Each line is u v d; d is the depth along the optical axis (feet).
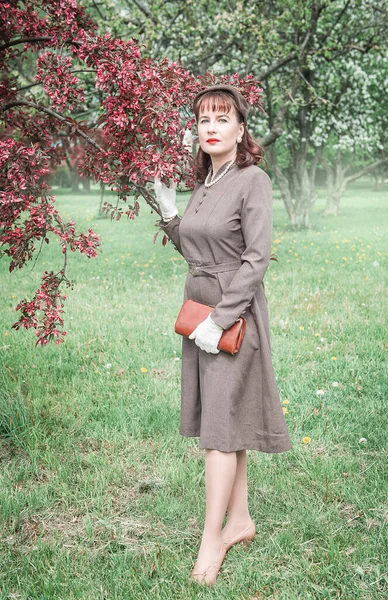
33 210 9.27
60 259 34.63
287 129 48.93
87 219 60.90
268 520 8.84
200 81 9.50
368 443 11.09
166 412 12.49
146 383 14.19
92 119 29.40
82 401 13.20
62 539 8.58
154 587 7.39
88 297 23.54
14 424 11.76
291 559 7.90
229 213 7.52
